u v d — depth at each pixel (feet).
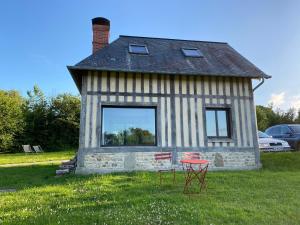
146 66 32.68
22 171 33.83
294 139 45.75
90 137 30.76
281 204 17.65
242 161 33.45
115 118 32.17
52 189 21.71
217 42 45.24
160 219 14.61
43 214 15.48
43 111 85.35
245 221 14.75
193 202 17.75
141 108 32.86
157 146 31.94
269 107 118.01
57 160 49.08
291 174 28.53
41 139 83.05
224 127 34.45
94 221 14.35
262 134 47.32
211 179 25.57
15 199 18.92
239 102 34.78
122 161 31.01
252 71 34.94
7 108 77.92
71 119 84.79
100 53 34.32
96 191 20.81
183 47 40.70
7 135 77.20
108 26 38.11
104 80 32.07
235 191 20.93
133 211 15.83
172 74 32.91
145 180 24.91
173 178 25.79
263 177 26.76
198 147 32.73
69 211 16.15
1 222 14.19
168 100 33.04
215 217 15.19
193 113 33.37
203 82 34.30
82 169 30.07
